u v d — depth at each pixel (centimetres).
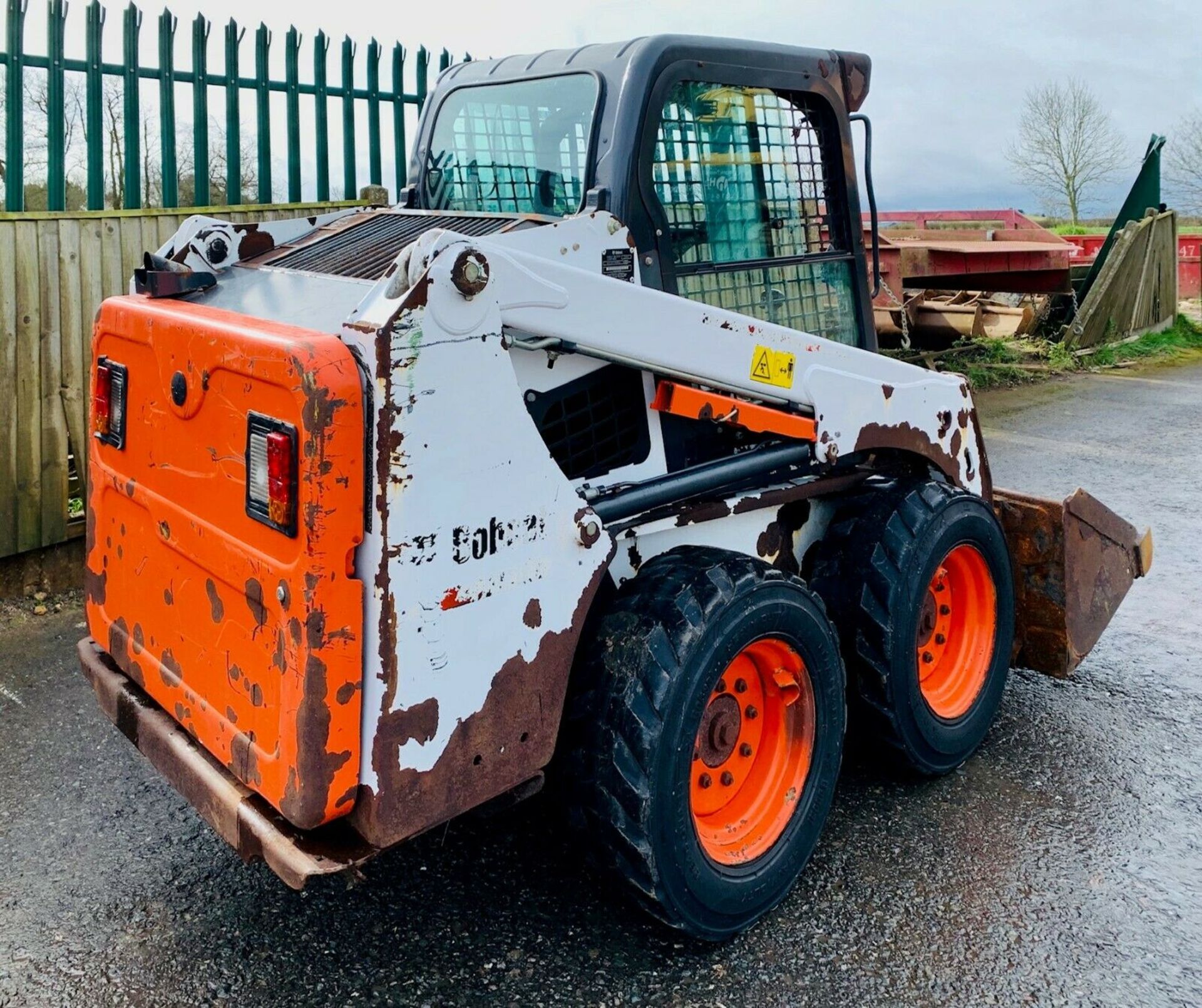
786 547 334
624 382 278
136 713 280
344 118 610
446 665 228
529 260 235
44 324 493
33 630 474
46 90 497
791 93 326
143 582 278
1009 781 353
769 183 323
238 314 257
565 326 245
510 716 243
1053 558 384
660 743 250
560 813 274
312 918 285
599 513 266
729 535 312
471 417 224
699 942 275
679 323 269
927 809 337
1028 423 903
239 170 570
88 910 289
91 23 503
